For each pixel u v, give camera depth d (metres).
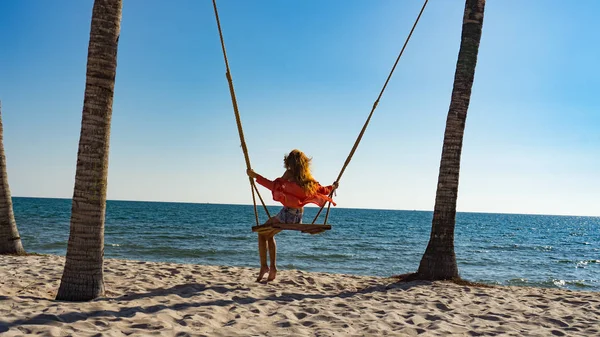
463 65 8.83
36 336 4.07
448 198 8.89
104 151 5.80
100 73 5.64
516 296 7.71
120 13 5.83
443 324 5.39
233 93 6.04
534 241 45.75
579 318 6.02
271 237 7.83
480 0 8.88
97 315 4.95
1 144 10.22
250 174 6.06
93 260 5.82
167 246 26.20
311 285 8.18
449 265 8.88
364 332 4.92
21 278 7.29
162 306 5.60
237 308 5.79
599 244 43.16
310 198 6.05
